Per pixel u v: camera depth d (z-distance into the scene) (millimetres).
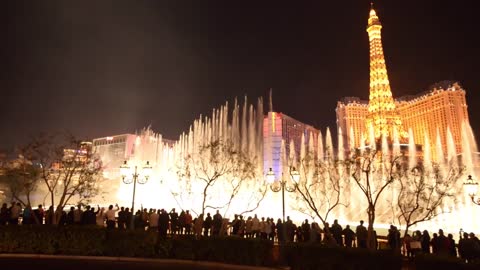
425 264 14375
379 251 15906
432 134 157250
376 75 119875
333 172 37969
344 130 174000
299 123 166875
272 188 29438
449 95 152500
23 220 23906
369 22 126188
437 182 30984
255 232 24141
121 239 21219
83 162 31469
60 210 25031
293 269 18328
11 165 27797
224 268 18812
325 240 20984
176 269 18156
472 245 18156
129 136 156375
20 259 19453
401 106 176000
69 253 21031
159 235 21734
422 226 37969
